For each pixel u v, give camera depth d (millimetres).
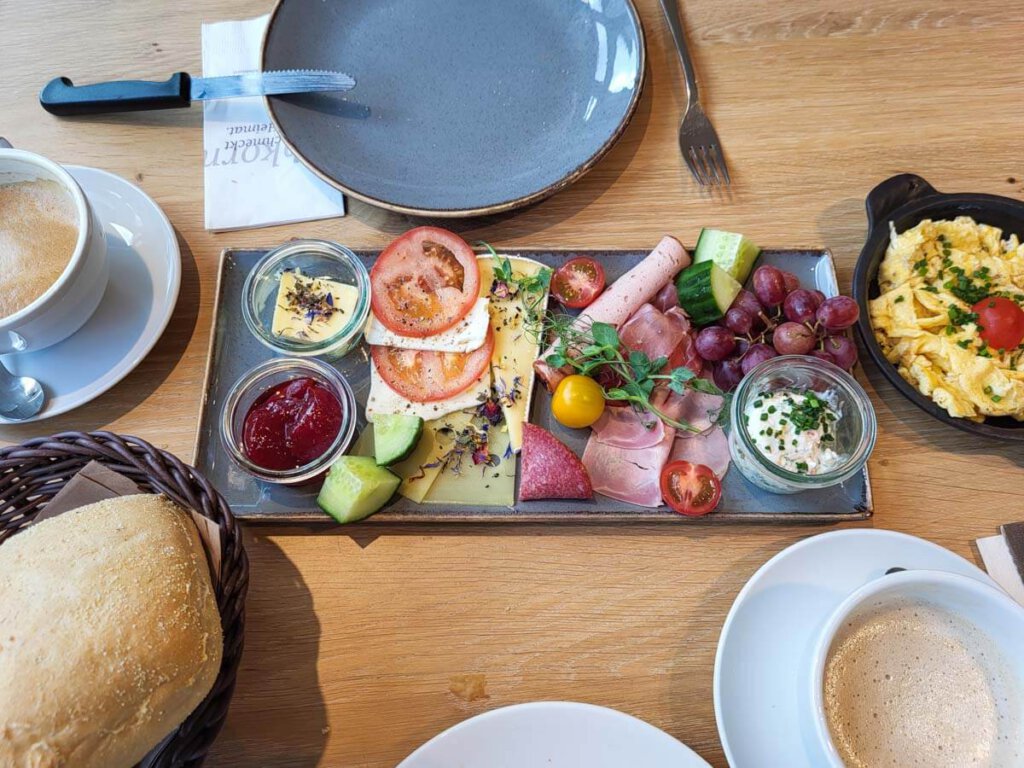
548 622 400
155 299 457
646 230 486
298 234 488
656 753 345
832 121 509
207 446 425
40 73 530
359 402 442
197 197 498
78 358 442
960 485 423
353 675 392
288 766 378
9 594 308
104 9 547
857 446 393
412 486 414
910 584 334
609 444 424
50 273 411
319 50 513
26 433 441
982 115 508
